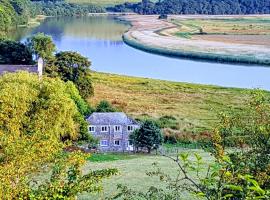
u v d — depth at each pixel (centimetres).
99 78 17488
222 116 2409
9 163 2611
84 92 13088
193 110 13200
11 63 17775
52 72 12800
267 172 2262
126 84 16700
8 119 6425
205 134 10475
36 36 19325
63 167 2731
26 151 2692
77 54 13212
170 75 19725
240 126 2425
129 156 8831
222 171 2005
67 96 8381
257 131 2420
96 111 11119
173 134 10412
